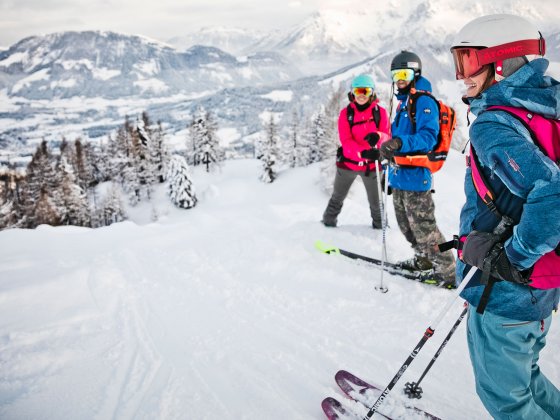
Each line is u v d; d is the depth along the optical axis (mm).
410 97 3844
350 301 3674
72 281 4023
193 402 2471
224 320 3430
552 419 1824
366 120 5277
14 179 60156
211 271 4398
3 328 3205
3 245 5672
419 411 2336
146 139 53938
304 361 2859
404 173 3877
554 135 1500
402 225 4293
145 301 3754
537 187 1401
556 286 1608
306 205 8406
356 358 2889
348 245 5109
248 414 2383
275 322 3385
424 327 3236
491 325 1756
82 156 61469
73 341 3078
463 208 1946
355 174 5426
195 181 56312
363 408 2383
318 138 53062
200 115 58594
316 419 2350
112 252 4988
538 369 1951
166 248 5133
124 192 58000
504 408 1800
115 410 2404
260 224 6133
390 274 4215
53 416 2346
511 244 1533
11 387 2566
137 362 2854
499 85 1579
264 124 50781
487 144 1538
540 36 1618
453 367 2748
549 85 1528
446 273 3818
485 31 1601
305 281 4125
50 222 43312
